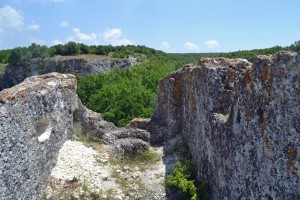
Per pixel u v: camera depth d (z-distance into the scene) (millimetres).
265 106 5758
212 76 8609
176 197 9266
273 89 5535
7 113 6809
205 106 9070
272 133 5535
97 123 12648
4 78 81875
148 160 11344
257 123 6004
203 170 9180
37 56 79500
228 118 7258
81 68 73188
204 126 9125
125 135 12914
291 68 5117
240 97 6676
